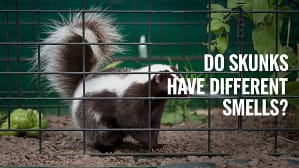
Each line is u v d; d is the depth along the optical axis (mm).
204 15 3039
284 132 2508
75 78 2447
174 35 3041
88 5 3000
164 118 2859
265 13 2246
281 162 2084
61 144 2420
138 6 3029
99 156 2168
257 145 2346
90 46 2420
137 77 2352
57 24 2803
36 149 2281
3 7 2973
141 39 3033
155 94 2340
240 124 2123
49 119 2918
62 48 2443
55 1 2984
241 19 2123
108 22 2463
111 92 2336
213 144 2381
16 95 2980
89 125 2346
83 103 2197
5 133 2510
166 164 2057
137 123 2334
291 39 2877
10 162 2090
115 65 2938
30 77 2984
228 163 2053
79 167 2039
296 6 2865
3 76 2990
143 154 2158
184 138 2521
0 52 2994
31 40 2984
